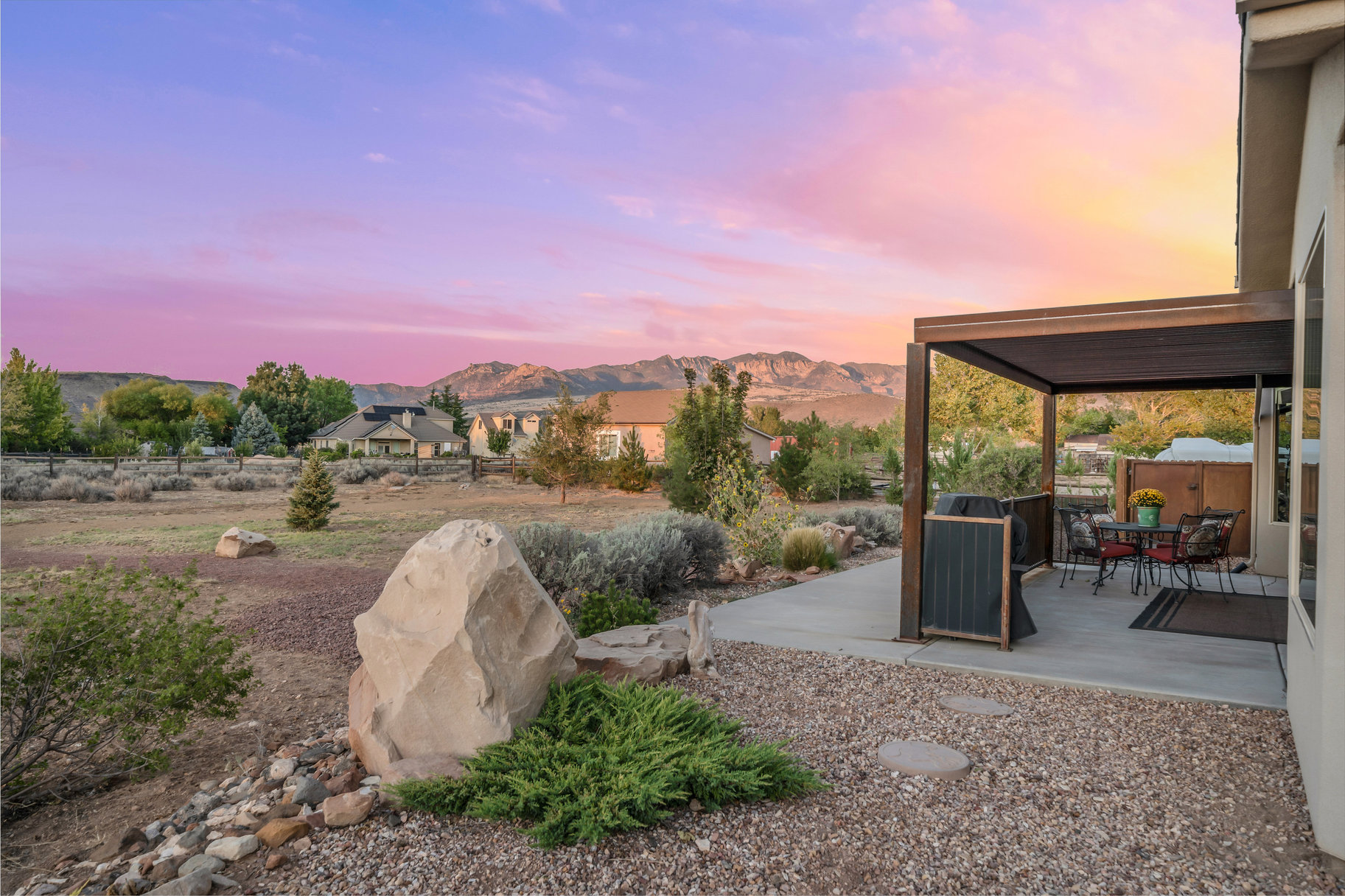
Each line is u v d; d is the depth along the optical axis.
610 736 3.66
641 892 2.60
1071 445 45.00
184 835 3.03
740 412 15.88
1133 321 5.38
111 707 3.59
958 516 6.18
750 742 3.94
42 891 2.68
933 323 6.12
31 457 33.28
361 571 11.06
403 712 3.62
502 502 25.38
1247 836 2.99
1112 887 2.64
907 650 5.89
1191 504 11.90
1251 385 9.79
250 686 5.44
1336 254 2.84
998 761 3.74
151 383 73.69
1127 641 6.14
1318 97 3.31
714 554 9.67
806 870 2.74
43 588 9.15
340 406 92.12
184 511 20.73
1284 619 7.02
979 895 2.59
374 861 2.82
